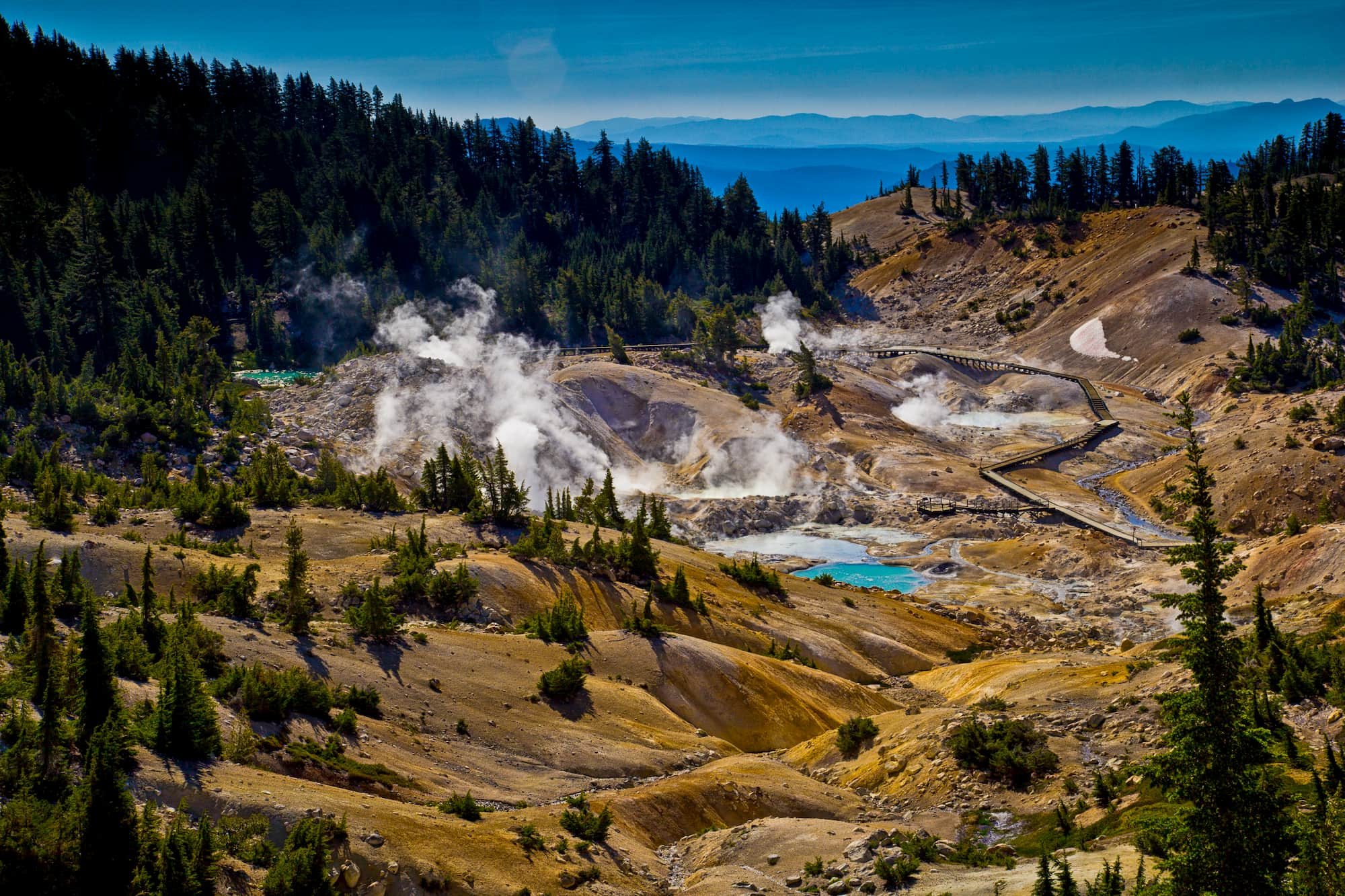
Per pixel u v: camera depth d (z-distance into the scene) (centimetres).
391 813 4225
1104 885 3128
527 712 6431
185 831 3397
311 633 6575
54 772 3494
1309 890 2530
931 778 5466
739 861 4706
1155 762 2736
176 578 7806
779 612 10775
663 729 6938
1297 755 4262
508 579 9038
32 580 5762
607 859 4553
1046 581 13600
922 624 11456
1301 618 7500
